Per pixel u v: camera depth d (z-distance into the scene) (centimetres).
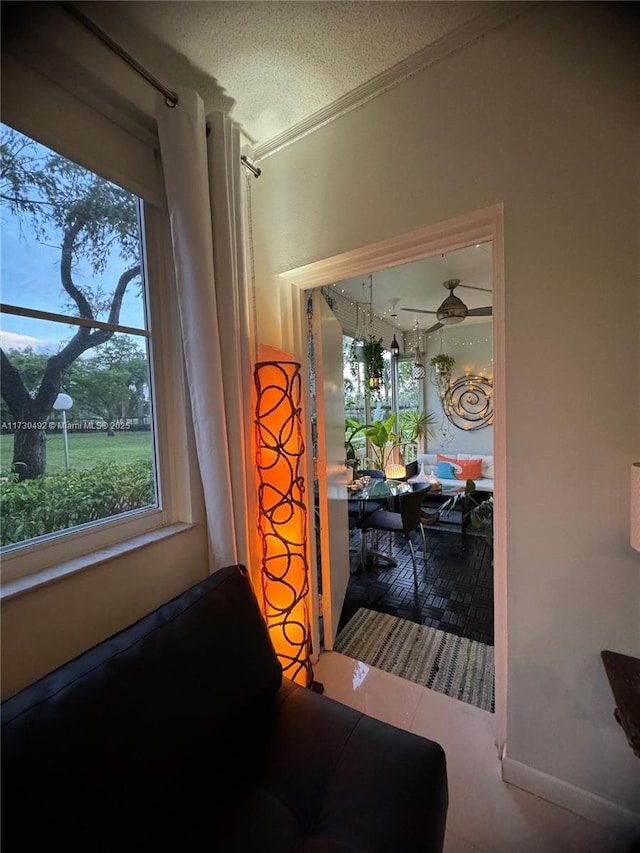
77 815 62
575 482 108
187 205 118
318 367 188
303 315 176
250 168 151
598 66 98
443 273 333
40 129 99
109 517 119
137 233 128
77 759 65
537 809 114
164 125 117
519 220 110
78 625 101
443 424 546
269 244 162
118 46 102
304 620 153
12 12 90
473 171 117
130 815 68
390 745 93
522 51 107
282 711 105
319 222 148
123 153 119
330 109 139
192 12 101
